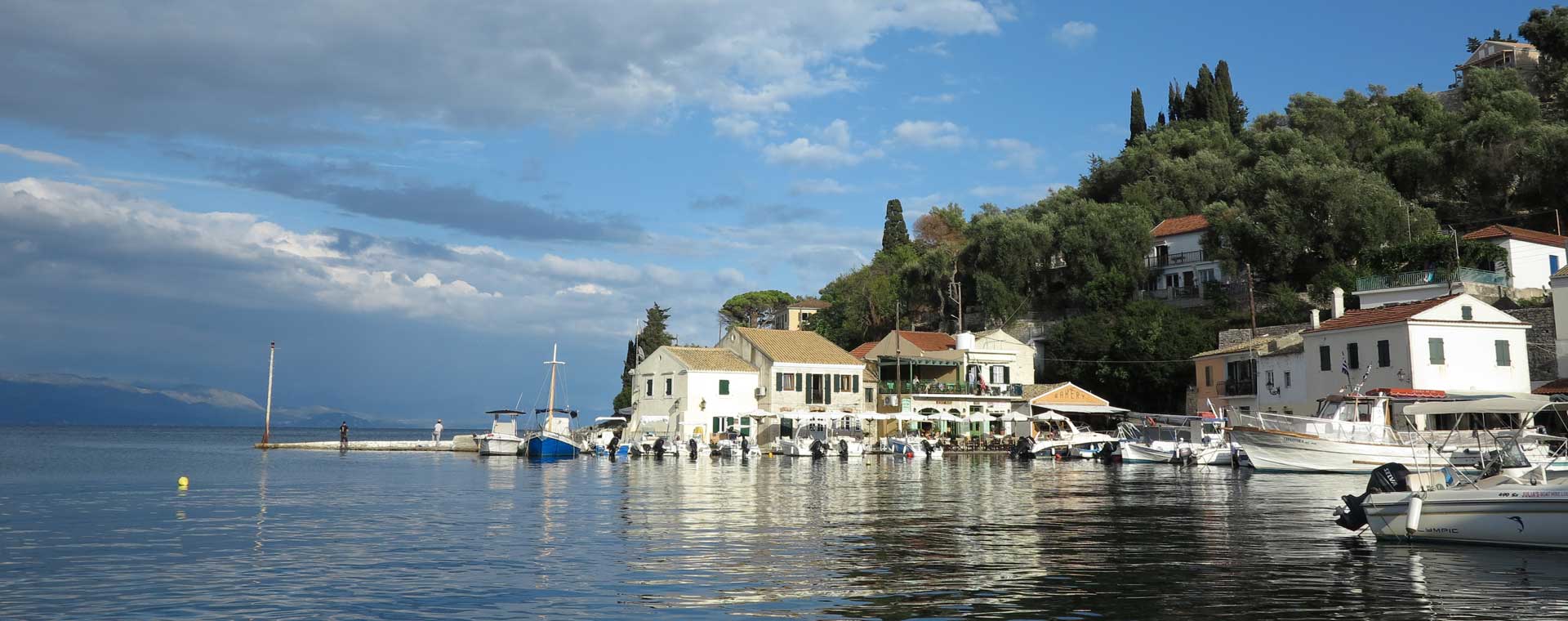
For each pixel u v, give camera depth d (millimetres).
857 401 88125
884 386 91188
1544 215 100188
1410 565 20812
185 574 20469
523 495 39312
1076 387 88438
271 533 27094
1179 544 24266
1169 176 121438
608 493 40312
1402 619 15875
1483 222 103312
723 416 83875
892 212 145500
